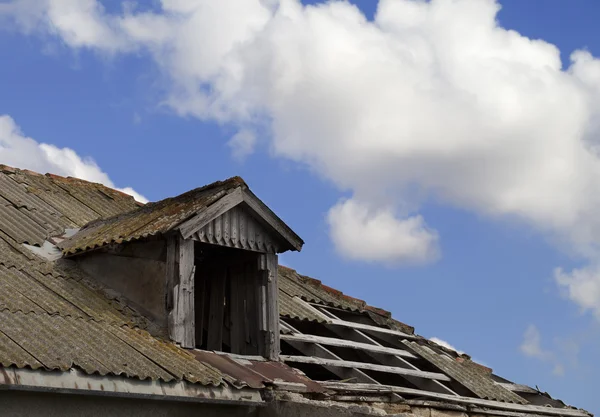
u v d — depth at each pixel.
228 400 8.76
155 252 10.26
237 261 11.30
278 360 10.65
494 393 12.95
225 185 10.58
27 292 9.49
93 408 7.86
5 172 13.57
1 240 10.97
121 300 10.32
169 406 8.48
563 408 13.86
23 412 7.32
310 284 14.76
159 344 9.33
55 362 7.60
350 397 10.04
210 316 11.45
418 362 13.35
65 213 12.86
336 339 12.04
